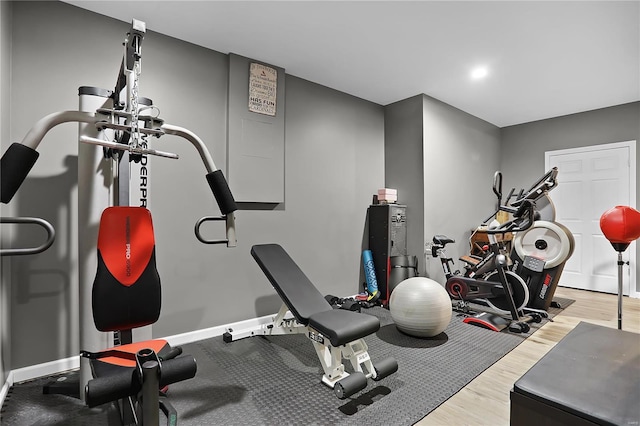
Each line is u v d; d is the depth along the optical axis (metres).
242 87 3.05
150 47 2.61
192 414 1.74
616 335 1.19
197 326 2.79
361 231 4.09
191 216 2.77
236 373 2.20
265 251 2.59
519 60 3.17
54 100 2.21
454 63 3.24
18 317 2.08
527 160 5.22
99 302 1.58
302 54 3.05
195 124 2.81
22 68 2.12
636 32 2.67
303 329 2.52
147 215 1.75
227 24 2.56
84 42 2.33
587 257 4.63
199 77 2.85
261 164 3.14
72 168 2.26
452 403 1.84
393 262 3.87
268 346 2.66
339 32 2.69
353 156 4.02
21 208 2.10
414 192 4.05
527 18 2.50
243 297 3.06
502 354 2.48
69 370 2.22
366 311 3.63
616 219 2.18
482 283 3.40
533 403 0.83
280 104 3.29
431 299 2.70
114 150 1.71
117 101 1.81
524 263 3.46
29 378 2.09
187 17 2.46
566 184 4.84
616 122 4.41
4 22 1.91
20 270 2.09
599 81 3.66
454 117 4.47
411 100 4.10
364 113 4.15
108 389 1.15
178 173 2.71
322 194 3.71
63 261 2.22
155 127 1.72
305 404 1.83
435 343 2.69
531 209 2.96
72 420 1.69
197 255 2.80
